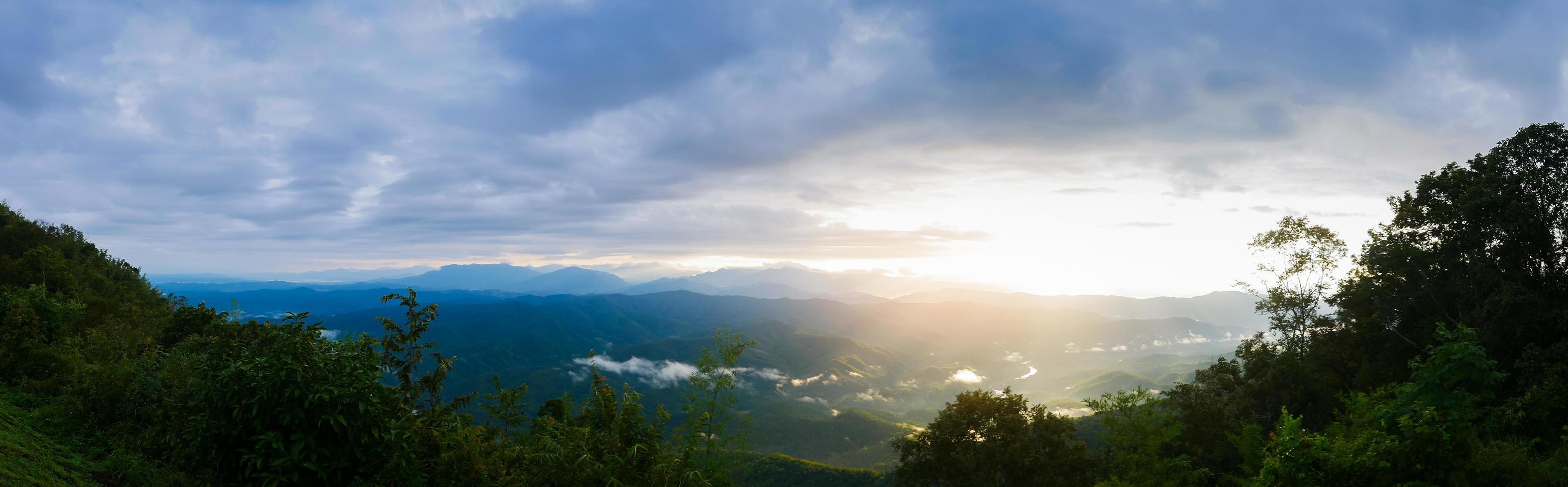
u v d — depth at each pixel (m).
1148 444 19.97
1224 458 27.84
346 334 10.18
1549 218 28.47
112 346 19.75
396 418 9.99
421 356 11.31
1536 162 28.66
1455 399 14.10
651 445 10.36
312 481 8.59
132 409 12.22
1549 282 28.89
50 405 13.67
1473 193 29.31
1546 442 19.33
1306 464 13.05
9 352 16.08
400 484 9.20
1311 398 32.47
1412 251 31.80
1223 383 35.88
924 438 27.33
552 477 9.37
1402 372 31.38
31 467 8.84
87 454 10.72
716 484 13.36
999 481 25.94
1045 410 26.30
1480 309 28.73
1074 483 24.19
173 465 9.91
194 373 12.42
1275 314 39.62
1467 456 12.46
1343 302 35.72
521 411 12.49
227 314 20.38
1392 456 12.24
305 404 8.33
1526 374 24.73
